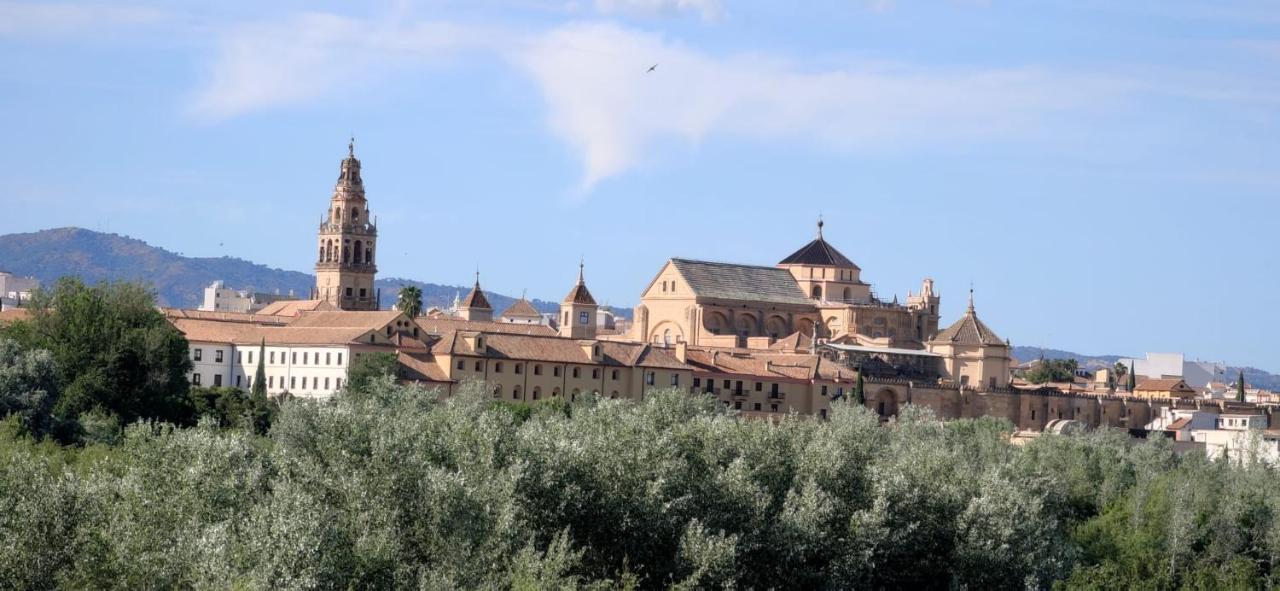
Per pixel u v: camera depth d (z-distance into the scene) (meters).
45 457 190.50
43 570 152.00
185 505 163.50
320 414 185.62
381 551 153.75
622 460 186.62
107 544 152.75
